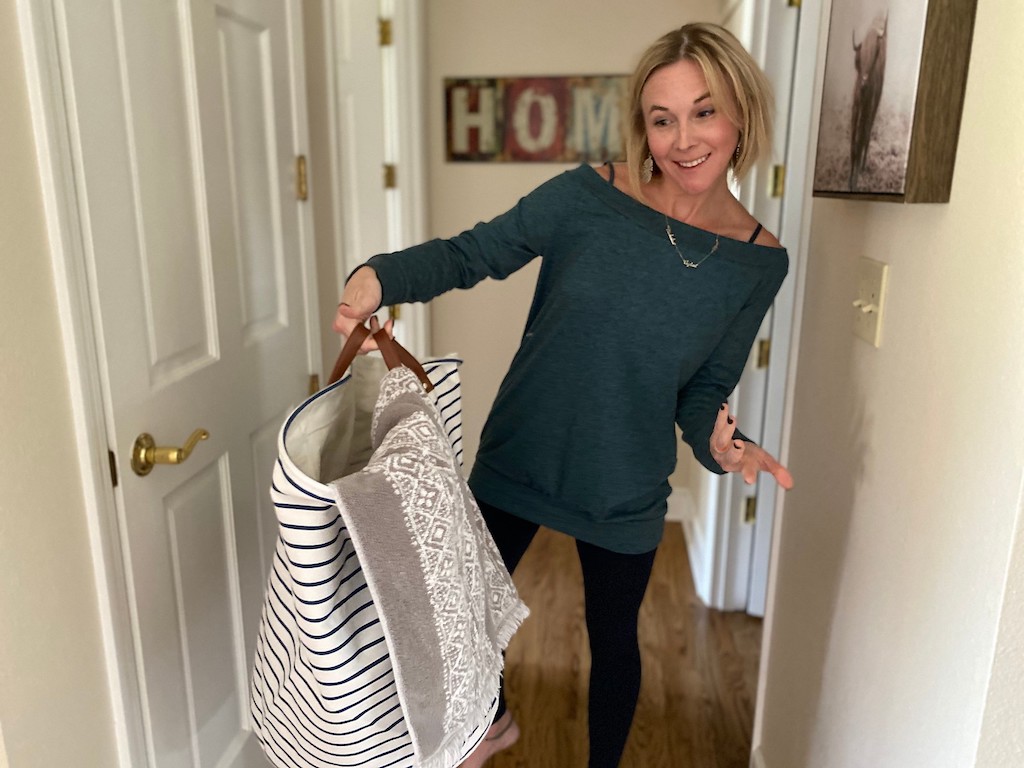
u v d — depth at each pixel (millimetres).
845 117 1184
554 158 2934
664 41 1207
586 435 1343
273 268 1622
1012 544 764
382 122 2576
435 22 2854
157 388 1187
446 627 878
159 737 1224
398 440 855
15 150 887
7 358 882
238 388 1462
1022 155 763
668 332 1295
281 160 1622
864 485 1184
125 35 1085
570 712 2023
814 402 1473
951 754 873
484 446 1463
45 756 972
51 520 967
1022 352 754
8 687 902
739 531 2469
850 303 1287
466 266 1253
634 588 1438
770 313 2297
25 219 905
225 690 1461
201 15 1287
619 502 1372
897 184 947
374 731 921
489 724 1032
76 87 974
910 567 999
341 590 848
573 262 1295
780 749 1616
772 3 2109
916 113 899
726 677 2186
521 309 3080
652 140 1227
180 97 1243
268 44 1545
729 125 1197
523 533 1474
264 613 987
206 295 1350
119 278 1082
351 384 1040
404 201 2648
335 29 2107
